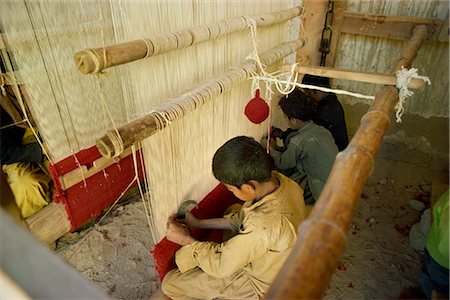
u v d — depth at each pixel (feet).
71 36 4.78
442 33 6.82
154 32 3.46
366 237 6.93
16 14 4.11
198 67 4.30
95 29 5.04
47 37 4.51
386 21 7.20
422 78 4.27
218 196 5.89
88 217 6.56
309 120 6.75
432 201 6.76
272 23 5.53
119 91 5.92
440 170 8.54
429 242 4.72
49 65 4.69
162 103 3.62
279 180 4.45
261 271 4.47
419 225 6.72
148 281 6.25
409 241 6.81
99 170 6.23
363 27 7.48
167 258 5.08
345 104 8.97
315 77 7.75
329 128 7.86
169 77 3.88
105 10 5.07
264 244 4.08
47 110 4.92
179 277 5.05
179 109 3.53
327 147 6.38
